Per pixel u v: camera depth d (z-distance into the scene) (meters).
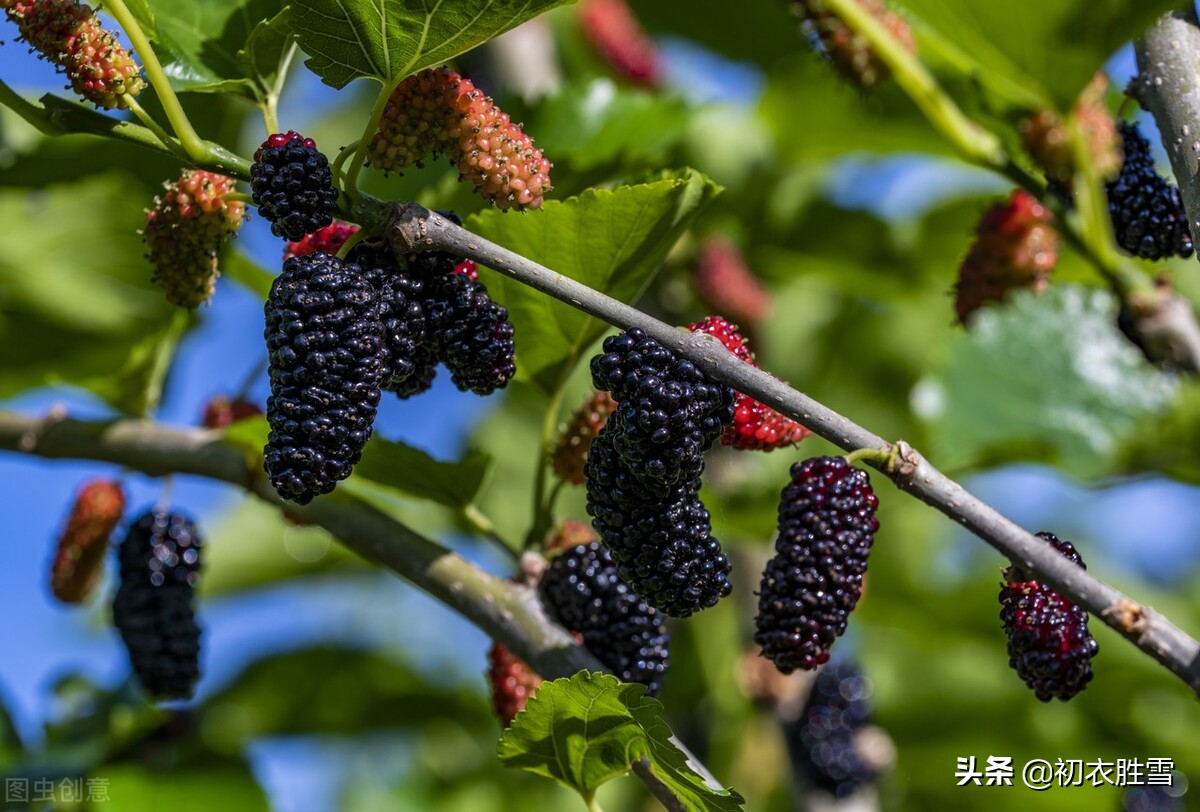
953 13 0.56
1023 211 0.56
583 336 0.53
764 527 0.64
